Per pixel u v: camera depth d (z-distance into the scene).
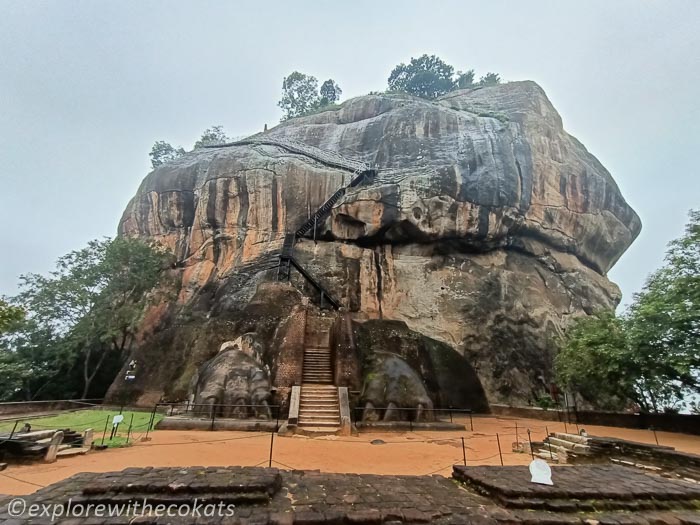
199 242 24.06
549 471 3.75
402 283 22.70
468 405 17.62
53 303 18.69
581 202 26.19
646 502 3.41
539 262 25.17
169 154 38.31
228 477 3.46
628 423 12.57
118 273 20.08
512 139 25.72
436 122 27.20
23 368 15.96
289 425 9.95
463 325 21.28
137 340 21.03
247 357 12.89
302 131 30.52
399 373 12.62
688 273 11.06
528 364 20.11
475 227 22.56
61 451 6.89
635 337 11.43
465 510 3.20
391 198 22.28
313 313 16.28
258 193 24.12
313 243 22.94
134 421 11.21
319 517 2.91
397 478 4.05
